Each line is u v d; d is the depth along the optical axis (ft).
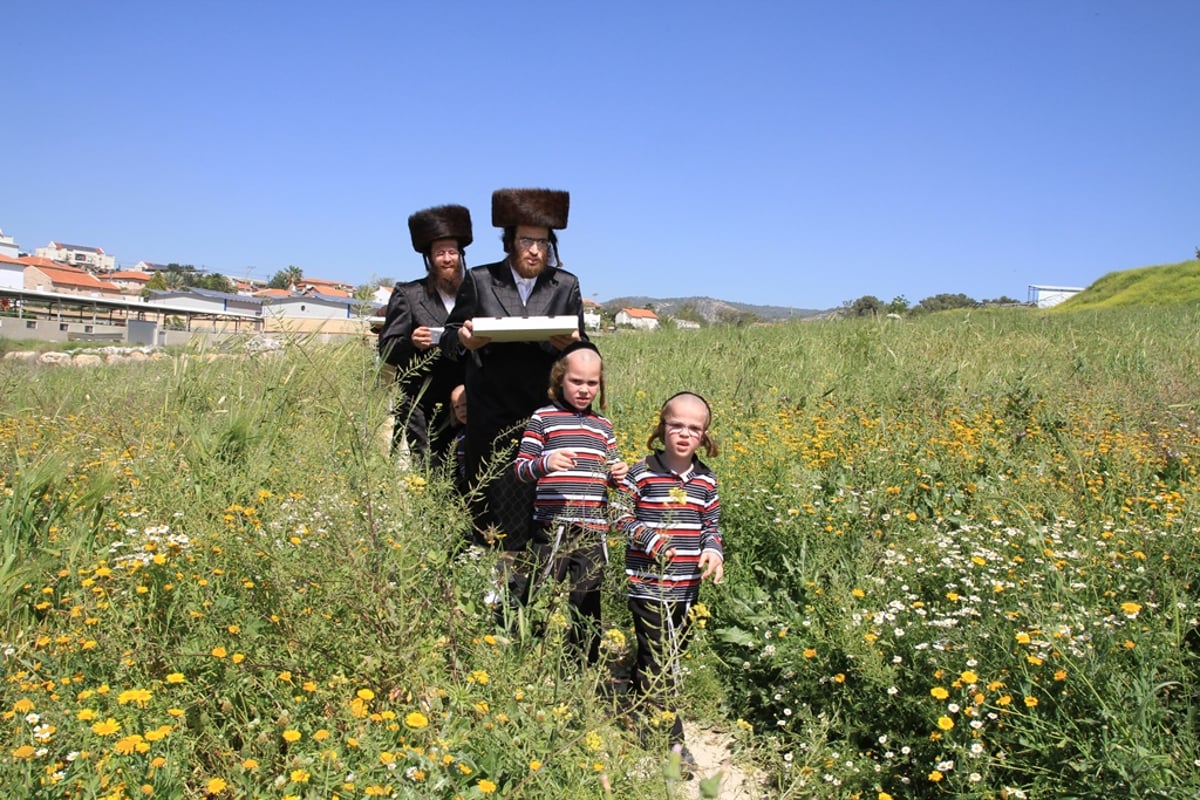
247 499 15.87
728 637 14.28
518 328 14.19
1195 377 30.42
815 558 15.55
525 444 13.80
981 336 43.55
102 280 407.44
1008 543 15.11
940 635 12.21
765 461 20.01
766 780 11.66
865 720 12.26
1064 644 11.33
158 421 21.48
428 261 19.61
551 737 9.57
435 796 8.64
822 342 43.39
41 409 26.48
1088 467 20.20
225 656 10.19
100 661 10.48
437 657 10.61
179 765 8.94
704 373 34.35
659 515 13.10
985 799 10.34
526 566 13.61
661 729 10.66
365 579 10.66
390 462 13.06
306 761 8.84
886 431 22.90
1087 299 176.24
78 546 13.15
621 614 15.58
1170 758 9.93
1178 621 12.01
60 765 8.51
